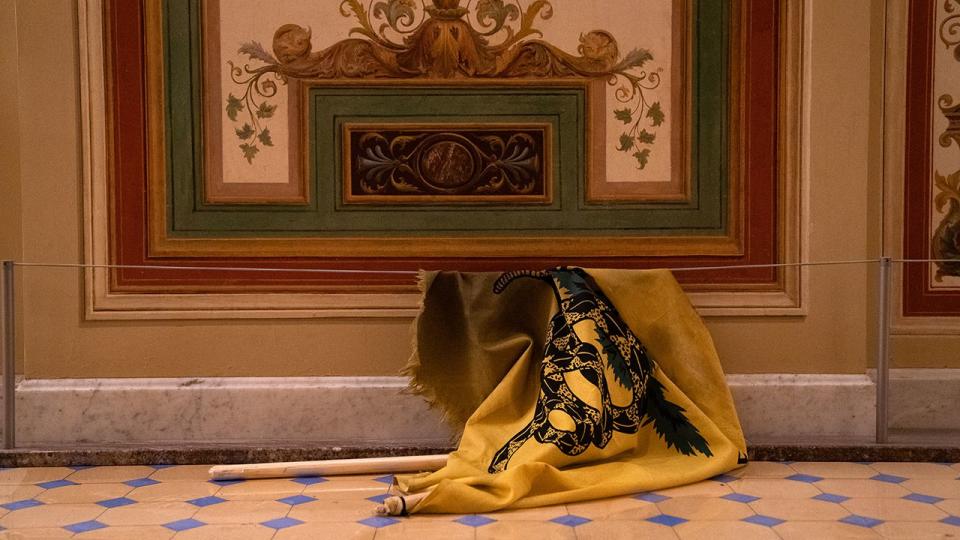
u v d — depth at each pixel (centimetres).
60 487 330
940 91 411
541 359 366
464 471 321
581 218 397
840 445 367
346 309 392
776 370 397
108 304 389
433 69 394
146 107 390
